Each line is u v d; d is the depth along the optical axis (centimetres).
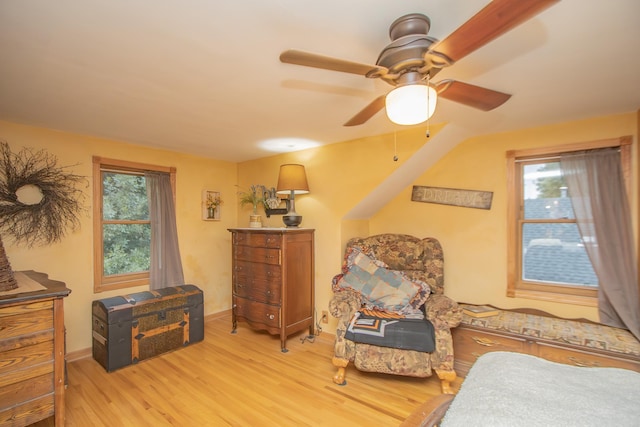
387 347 224
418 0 105
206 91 185
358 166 301
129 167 316
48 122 245
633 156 224
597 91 188
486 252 282
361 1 105
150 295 289
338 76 165
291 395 220
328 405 208
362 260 288
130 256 322
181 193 362
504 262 274
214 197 395
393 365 222
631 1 105
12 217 246
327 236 327
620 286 225
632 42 132
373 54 143
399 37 117
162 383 236
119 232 315
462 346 246
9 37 126
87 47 136
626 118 227
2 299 151
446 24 120
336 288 281
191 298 311
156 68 156
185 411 202
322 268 330
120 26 120
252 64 152
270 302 305
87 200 287
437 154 292
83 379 242
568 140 246
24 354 157
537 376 115
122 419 193
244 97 195
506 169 273
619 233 228
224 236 409
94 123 248
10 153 246
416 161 280
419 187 320
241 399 215
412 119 129
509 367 123
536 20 117
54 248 267
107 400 214
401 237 306
